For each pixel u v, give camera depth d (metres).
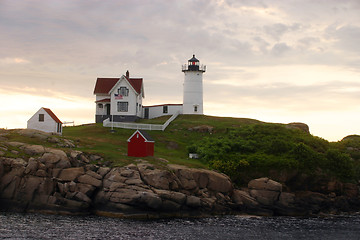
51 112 77.38
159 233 45.03
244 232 47.41
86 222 49.03
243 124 91.88
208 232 46.62
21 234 41.94
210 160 70.19
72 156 58.53
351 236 47.12
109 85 100.12
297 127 91.44
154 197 52.97
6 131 69.19
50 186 54.56
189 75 104.75
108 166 59.12
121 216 52.84
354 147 82.94
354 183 69.62
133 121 95.81
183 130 88.06
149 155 66.94
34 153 58.19
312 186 67.88
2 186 54.16
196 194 59.09
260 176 67.25
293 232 48.34
